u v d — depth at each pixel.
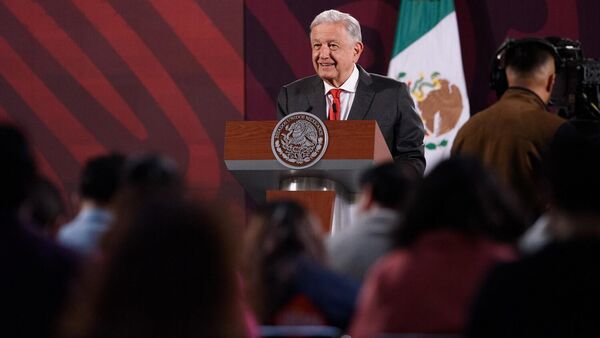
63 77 20.78
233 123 11.39
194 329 5.55
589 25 20.31
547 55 10.62
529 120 10.34
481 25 20.45
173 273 5.53
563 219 6.37
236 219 5.92
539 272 6.10
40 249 6.82
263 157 11.27
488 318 6.11
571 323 6.02
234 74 20.67
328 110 14.27
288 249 8.17
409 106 14.16
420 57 19.95
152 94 20.69
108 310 5.52
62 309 6.71
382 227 8.64
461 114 19.70
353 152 11.06
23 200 6.96
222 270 5.63
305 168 11.13
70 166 20.61
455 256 7.15
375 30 20.47
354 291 7.77
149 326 5.50
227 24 20.73
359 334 7.12
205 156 20.53
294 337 7.27
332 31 14.20
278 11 20.69
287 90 14.54
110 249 5.61
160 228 5.58
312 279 7.79
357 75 14.41
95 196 9.00
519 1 20.41
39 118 20.73
